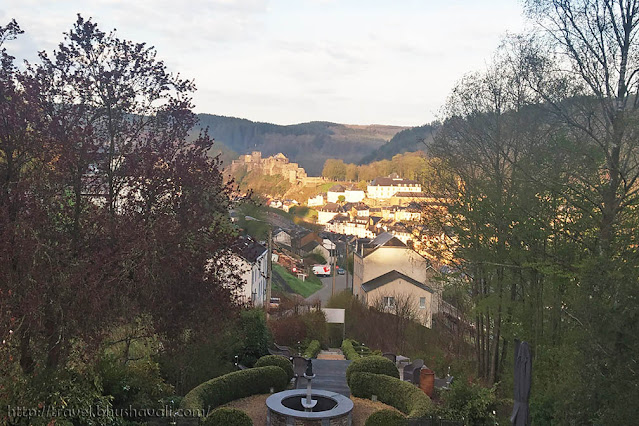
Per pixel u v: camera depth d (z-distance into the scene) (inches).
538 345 865.5
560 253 857.5
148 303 625.6
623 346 560.4
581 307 616.4
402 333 1790.1
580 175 762.2
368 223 5226.4
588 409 561.6
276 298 2178.9
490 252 983.0
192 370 821.2
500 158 1003.3
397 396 844.6
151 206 644.7
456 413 692.1
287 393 809.5
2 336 516.1
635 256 681.6
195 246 665.0
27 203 559.2
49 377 502.9
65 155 584.4
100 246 591.8
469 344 1550.2
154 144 665.6
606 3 716.7
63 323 565.3
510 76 951.0
